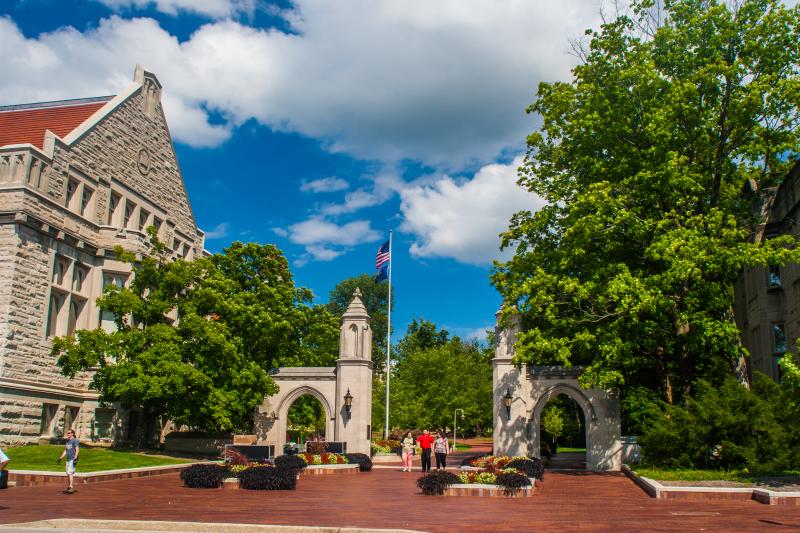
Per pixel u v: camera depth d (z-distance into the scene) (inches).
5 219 1091.9
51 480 800.9
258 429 1321.4
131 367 1109.7
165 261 1273.4
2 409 1038.4
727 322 974.4
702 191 1013.8
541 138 1238.3
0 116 1425.9
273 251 1530.5
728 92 1021.2
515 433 1204.5
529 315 1152.2
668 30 1059.9
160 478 911.0
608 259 1097.4
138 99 1489.9
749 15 1027.3
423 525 488.7
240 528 448.5
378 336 3341.5
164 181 1594.5
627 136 1089.4
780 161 1137.4
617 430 1175.6
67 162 1230.3
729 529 465.4
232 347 1181.1
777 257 914.1
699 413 864.9
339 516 542.6
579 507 614.9
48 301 1167.0
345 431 1285.7
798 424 829.8
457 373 2561.5
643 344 1075.3
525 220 1267.2
